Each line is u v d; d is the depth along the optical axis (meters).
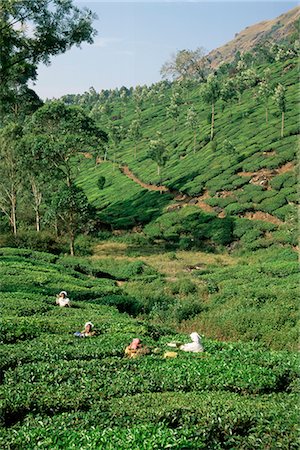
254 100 109.56
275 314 24.38
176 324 26.20
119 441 8.84
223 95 106.06
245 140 87.31
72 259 49.09
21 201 65.31
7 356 14.87
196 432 9.47
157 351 16.91
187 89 153.12
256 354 16.30
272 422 9.89
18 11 26.88
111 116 159.75
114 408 10.70
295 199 61.25
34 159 52.62
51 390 12.09
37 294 27.34
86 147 54.88
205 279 39.09
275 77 120.12
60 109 52.59
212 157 86.44
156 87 195.88
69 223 53.69
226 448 9.47
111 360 14.88
